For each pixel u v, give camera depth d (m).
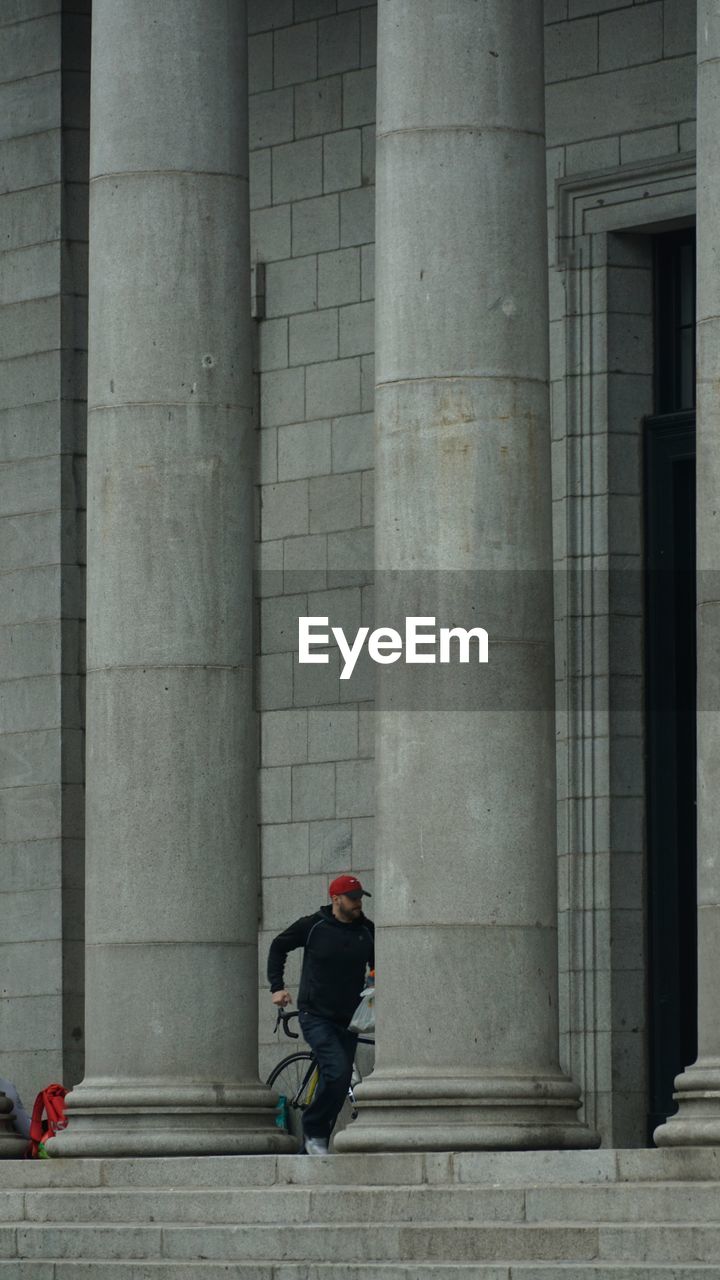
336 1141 24.97
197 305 27.17
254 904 27.12
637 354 31.80
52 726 34.78
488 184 25.17
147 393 27.06
